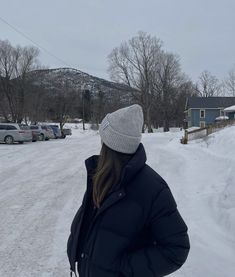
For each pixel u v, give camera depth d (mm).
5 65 64375
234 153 14969
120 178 2145
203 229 6867
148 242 2143
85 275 2174
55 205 9188
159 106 80125
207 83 107375
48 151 23562
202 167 13305
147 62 76000
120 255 2078
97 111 89938
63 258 5938
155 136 43906
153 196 2094
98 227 2125
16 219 8016
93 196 2211
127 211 2080
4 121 67438
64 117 80562
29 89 67250
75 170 15031
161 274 2078
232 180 8531
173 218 2104
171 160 16672
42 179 12922
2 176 13594
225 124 26609
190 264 5371
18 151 23703
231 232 6586
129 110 2162
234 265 5375
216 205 7957
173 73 81188
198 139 26016
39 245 6492
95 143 31047
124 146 2154
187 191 9836
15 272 5438
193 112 79000
